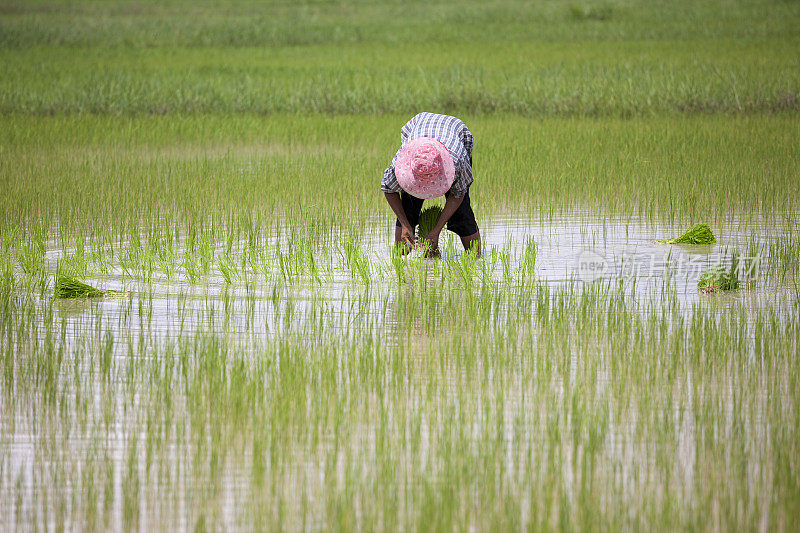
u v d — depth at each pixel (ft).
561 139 147.95
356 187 115.34
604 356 59.16
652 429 48.21
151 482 43.37
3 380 55.21
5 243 87.10
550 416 49.93
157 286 77.25
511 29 355.56
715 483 42.50
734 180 113.19
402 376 53.98
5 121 173.47
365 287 76.89
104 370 56.49
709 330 63.10
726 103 179.83
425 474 43.60
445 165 75.97
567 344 61.21
